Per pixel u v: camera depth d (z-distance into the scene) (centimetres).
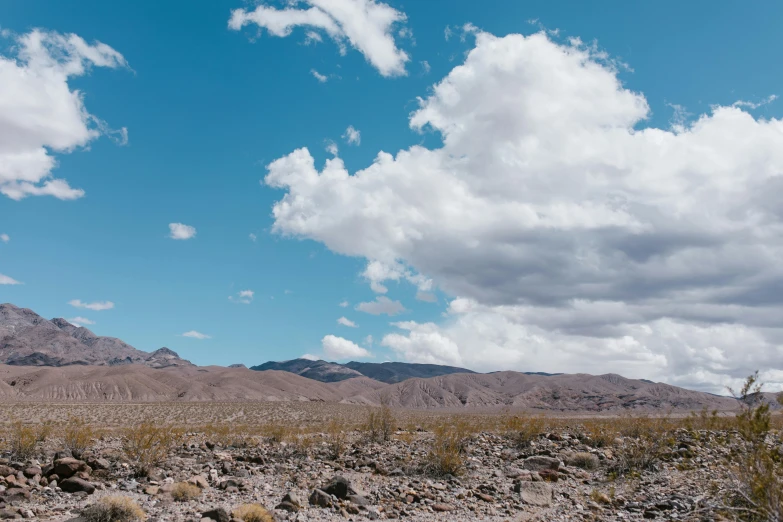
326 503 1370
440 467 1870
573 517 1290
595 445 2409
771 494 926
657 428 2262
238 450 2436
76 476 1595
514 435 2681
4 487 1451
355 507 1346
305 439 2612
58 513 1240
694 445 1902
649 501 1392
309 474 1831
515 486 1605
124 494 1462
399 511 1349
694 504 1269
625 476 1714
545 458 1922
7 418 6644
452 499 1486
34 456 2111
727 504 1114
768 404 940
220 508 1154
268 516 1155
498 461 2116
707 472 1523
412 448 2475
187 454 2202
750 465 982
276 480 1717
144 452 1873
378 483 1705
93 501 1360
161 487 1502
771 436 1112
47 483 1535
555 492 1559
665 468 1745
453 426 3259
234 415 8994
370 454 2273
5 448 2253
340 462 2111
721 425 1738
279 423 6562
